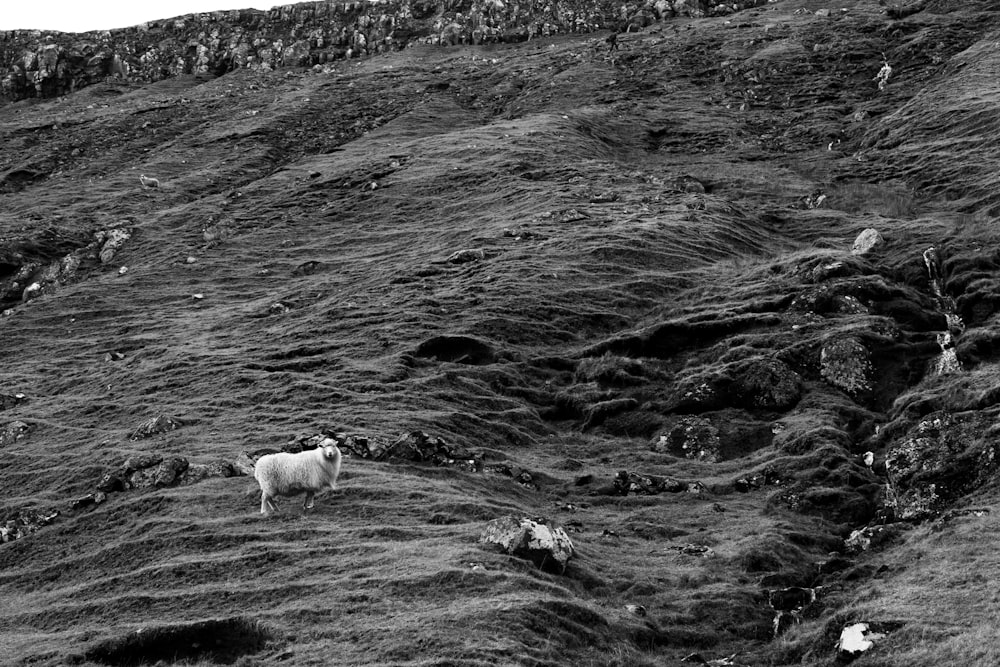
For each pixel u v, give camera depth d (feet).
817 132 229.66
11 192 283.18
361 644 44.75
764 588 56.95
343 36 468.75
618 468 86.58
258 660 44.47
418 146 247.91
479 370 110.32
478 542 58.95
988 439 65.26
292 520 66.80
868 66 271.90
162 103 376.27
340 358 117.50
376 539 61.52
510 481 80.28
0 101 474.90
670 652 49.47
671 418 95.91
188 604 53.26
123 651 46.73
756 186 191.72
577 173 203.10
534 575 54.49
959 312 104.78
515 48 422.82
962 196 160.56
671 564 62.03
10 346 156.56
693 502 76.23
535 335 122.11
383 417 93.45
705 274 140.56
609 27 426.92
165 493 77.41
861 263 120.26
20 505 84.38
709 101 272.92
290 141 295.28
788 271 126.31
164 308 165.68
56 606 57.77
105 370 133.49
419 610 48.42
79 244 210.18
